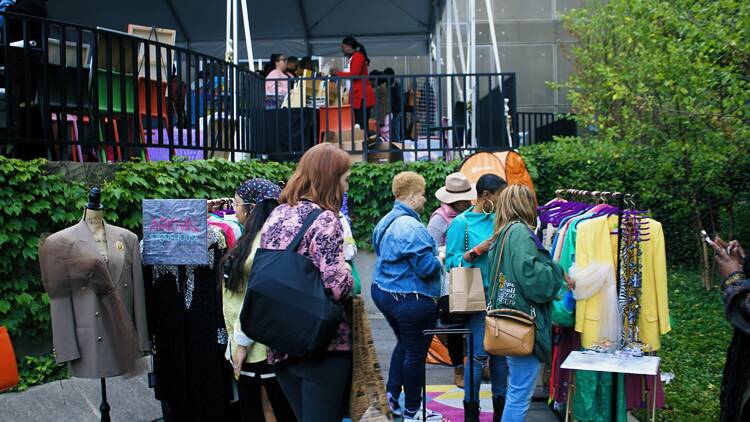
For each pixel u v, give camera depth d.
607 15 13.04
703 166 10.70
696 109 8.84
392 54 16.41
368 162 11.09
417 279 5.78
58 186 6.29
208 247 5.38
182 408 5.47
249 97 10.09
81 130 6.84
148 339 5.35
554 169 11.97
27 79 6.32
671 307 10.77
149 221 5.34
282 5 14.52
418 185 6.01
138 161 7.64
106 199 6.62
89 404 5.99
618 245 5.52
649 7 8.59
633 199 5.84
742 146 9.20
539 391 7.14
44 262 4.92
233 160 9.26
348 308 3.77
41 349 6.25
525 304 5.11
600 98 11.10
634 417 6.29
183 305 5.45
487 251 5.85
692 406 6.56
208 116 10.04
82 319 4.96
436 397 6.93
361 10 14.86
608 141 11.42
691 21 8.22
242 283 4.64
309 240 3.68
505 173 8.79
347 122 11.70
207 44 15.94
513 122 11.49
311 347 3.52
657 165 11.01
